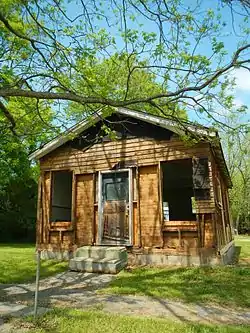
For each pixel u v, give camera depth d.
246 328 4.04
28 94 5.22
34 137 9.83
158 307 5.16
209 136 8.12
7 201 22.23
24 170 20.58
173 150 9.42
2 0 6.33
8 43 7.56
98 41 6.16
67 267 9.09
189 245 8.71
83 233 10.23
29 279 7.76
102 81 6.65
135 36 6.02
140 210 9.55
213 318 4.57
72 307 5.18
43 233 10.86
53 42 6.05
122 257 8.84
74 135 8.59
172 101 6.46
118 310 4.98
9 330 4.00
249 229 36.62
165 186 17.81
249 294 5.86
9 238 22.62
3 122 8.50
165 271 8.07
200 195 8.84
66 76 6.62
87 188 10.54
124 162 10.07
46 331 3.91
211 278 7.11
